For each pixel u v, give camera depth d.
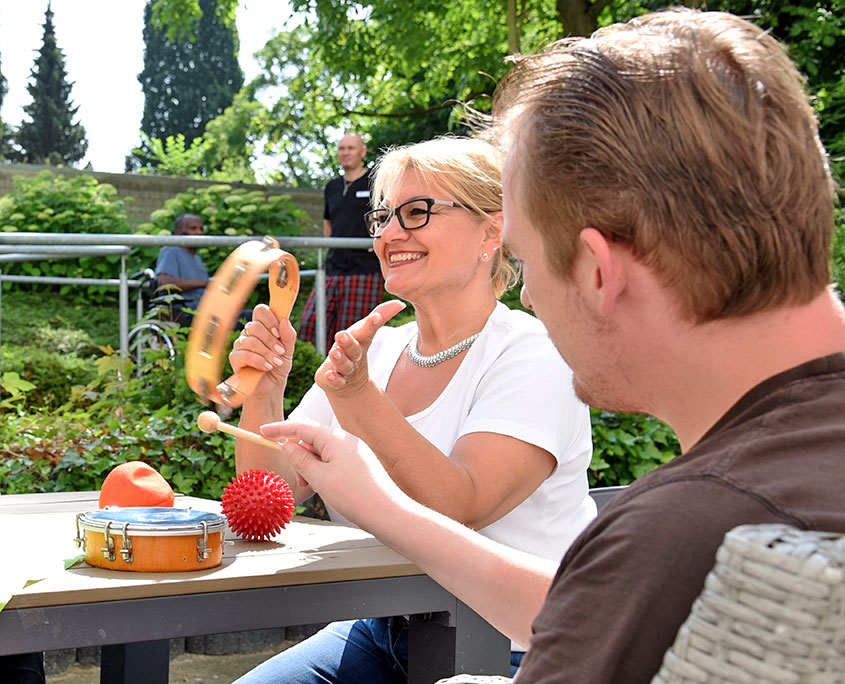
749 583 0.60
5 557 1.40
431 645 1.53
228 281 1.50
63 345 10.16
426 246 1.88
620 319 0.82
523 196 0.86
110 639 1.22
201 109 41.47
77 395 4.18
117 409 4.00
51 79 40.66
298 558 1.44
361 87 13.69
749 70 0.78
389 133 14.47
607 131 0.79
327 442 1.20
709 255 0.76
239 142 28.92
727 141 0.76
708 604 0.63
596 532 0.76
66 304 11.31
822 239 0.78
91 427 3.79
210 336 1.48
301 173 21.19
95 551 1.33
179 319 6.07
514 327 1.88
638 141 0.78
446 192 1.88
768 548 0.60
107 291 11.39
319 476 1.19
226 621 1.29
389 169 1.96
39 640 1.18
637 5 9.41
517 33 9.00
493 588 1.13
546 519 1.80
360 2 10.46
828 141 8.27
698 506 0.69
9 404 4.21
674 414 0.83
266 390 1.99
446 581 1.15
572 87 0.83
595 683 0.69
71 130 40.94
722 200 0.76
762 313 0.77
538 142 0.84
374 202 2.01
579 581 0.73
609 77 0.81
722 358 0.78
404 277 1.89
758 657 0.60
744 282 0.76
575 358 0.87
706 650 0.62
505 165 0.91
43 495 2.12
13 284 11.56
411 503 1.18
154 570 1.30
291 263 1.75
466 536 1.16
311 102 15.22
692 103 0.77
